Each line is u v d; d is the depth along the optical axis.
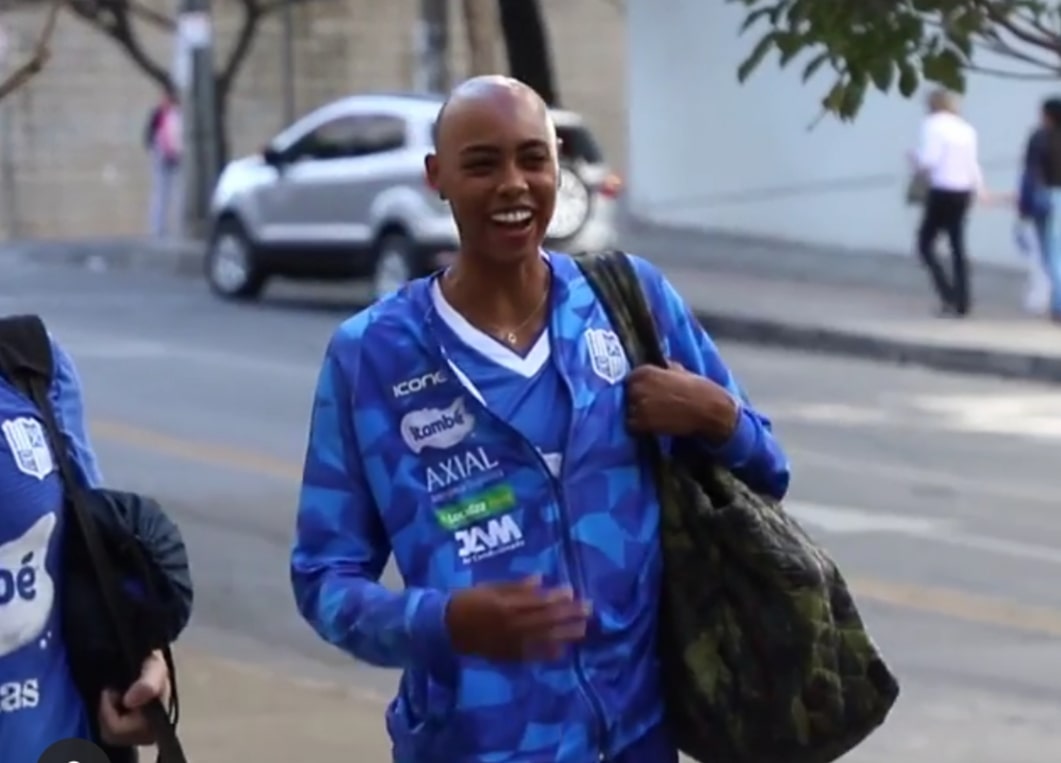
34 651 4.63
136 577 4.71
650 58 35.69
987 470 17.56
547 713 4.74
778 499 5.09
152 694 4.68
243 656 12.00
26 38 39.62
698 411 4.87
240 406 19.81
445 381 4.84
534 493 4.80
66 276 33.06
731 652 4.82
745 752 4.84
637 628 4.83
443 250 26.58
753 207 34.56
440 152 4.92
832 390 22.36
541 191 4.89
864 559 14.05
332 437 4.93
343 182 27.62
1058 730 10.38
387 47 42.12
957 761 9.84
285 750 9.72
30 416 4.66
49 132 40.53
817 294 28.97
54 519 4.66
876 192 32.94
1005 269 31.28
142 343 24.33
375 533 4.96
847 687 4.80
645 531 4.85
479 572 4.80
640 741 4.84
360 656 4.79
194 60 35.81
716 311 27.22
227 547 14.38
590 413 4.84
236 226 29.27
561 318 4.90
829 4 8.17
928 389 22.58
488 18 28.94
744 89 34.47
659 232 35.28
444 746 4.80
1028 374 23.50
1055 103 26.22
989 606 12.80
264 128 41.59
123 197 41.06
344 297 29.98
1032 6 8.88
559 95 40.50
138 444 17.84
